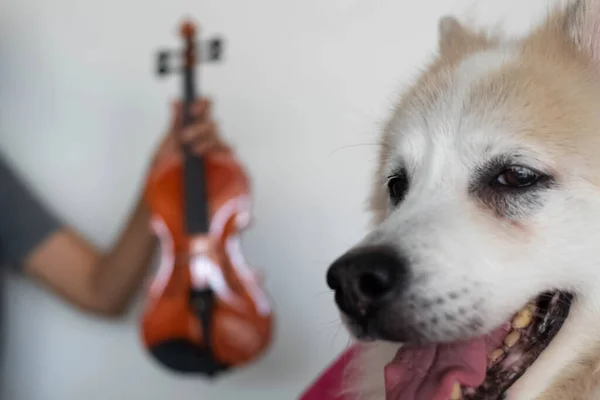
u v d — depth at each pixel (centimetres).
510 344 86
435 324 80
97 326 162
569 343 87
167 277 136
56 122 160
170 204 136
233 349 136
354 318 82
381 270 80
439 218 84
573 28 92
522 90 87
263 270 154
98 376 162
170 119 155
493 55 94
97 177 160
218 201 136
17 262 150
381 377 98
